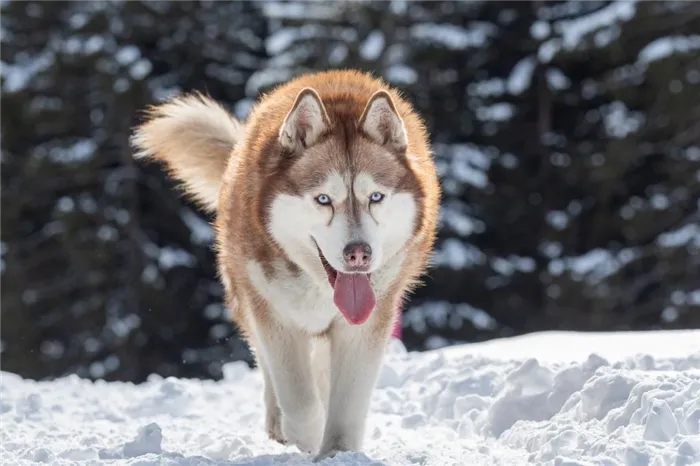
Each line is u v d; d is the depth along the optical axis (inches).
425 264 233.3
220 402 311.3
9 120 859.4
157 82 859.4
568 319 802.2
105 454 220.1
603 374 229.8
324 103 218.7
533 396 245.4
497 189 874.1
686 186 813.9
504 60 900.0
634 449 189.0
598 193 842.8
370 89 233.6
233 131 277.3
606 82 839.1
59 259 867.4
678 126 820.6
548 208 856.9
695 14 810.8
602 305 791.1
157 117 290.5
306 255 208.2
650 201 813.2
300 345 219.5
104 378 811.4
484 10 890.1
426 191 216.4
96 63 824.3
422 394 288.5
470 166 845.8
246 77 928.3
